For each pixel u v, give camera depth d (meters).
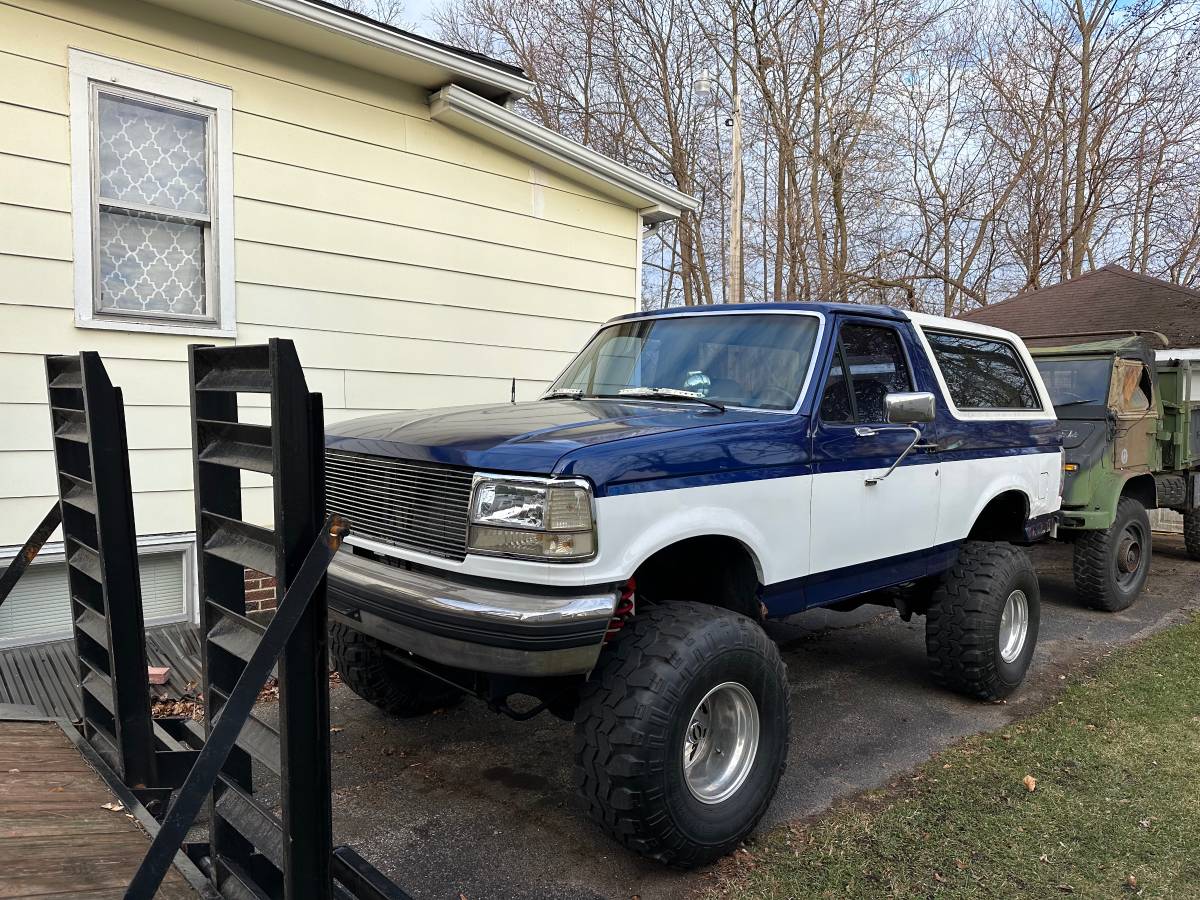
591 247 7.77
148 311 5.41
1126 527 7.16
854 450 3.86
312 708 2.12
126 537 2.96
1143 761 4.07
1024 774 3.95
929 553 4.51
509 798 3.77
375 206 6.34
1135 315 14.70
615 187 7.68
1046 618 6.98
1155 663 5.65
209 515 2.39
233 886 2.38
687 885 3.07
